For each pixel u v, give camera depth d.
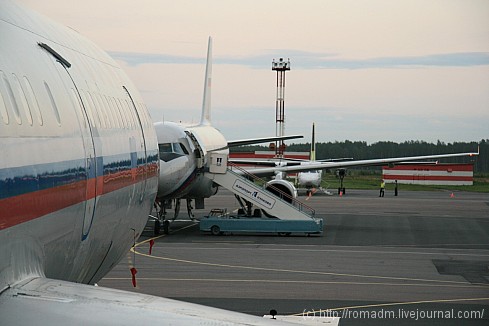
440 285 29.89
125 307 8.03
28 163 8.94
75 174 10.77
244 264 34.44
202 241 43.38
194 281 29.66
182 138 46.47
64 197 10.25
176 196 46.75
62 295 8.30
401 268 34.19
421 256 38.47
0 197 8.13
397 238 46.62
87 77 12.95
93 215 11.94
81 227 11.28
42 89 10.11
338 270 33.22
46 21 13.10
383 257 37.72
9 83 9.05
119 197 13.90
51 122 10.02
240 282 29.61
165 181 44.75
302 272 32.41
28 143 9.03
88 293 8.44
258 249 39.97
